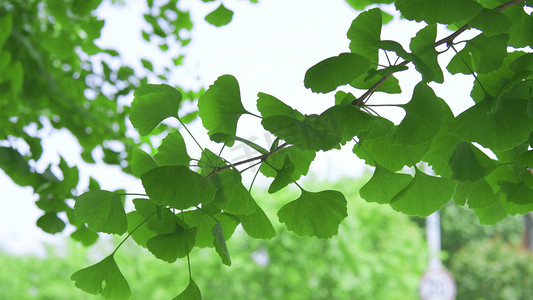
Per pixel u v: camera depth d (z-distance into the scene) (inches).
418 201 41.1
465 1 37.1
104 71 102.3
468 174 39.7
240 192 39.4
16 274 569.6
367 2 68.2
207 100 40.2
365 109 38.7
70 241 547.5
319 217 40.4
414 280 441.1
